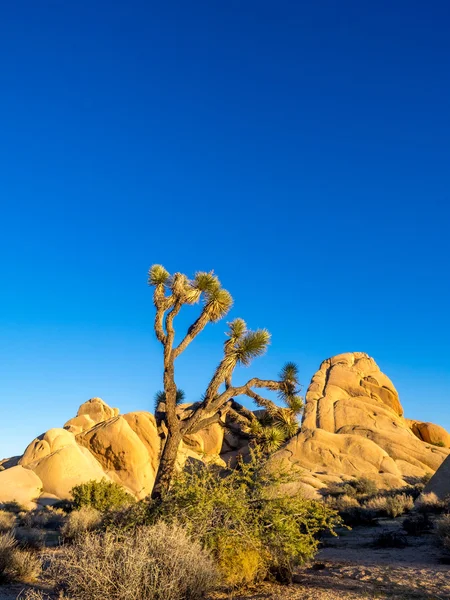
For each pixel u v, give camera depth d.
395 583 8.46
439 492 21.41
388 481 37.19
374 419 48.22
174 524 7.15
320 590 7.89
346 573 9.66
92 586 5.82
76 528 14.86
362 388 53.84
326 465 41.00
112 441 38.38
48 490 33.06
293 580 8.91
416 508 21.41
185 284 14.41
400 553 12.58
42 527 21.23
